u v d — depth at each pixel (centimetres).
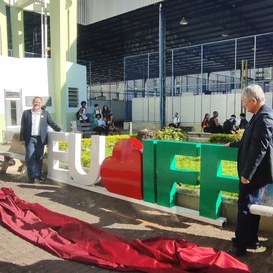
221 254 356
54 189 678
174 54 2878
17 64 1530
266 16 2039
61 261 375
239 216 379
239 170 387
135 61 3184
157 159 525
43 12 1795
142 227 472
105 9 2142
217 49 2730
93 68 4069
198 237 434
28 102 1568
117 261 366
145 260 363
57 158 741
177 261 356
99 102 2806
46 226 460
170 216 511
